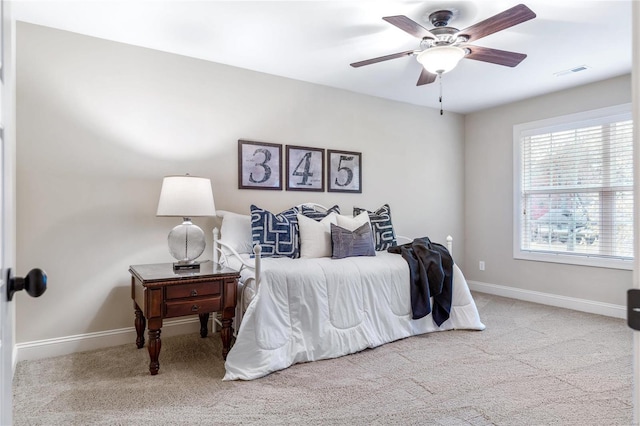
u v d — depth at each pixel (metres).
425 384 2.27
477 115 5.05
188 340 3.06
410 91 4.22
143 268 2.76
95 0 2.40
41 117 2.72
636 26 0.59
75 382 2.29
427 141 4.85
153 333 2.38
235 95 3.50
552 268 4.27
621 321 3.59
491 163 4.89
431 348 2.86
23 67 2.67
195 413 1.94
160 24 2.72
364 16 2.60
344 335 2.73
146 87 3.10
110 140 2.96
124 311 3.00
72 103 2.83
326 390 2.19
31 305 2.68
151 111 3.12
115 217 2.98
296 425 1.84
